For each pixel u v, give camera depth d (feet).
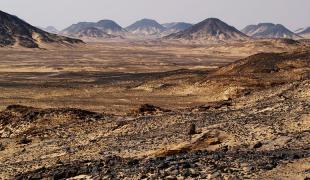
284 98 141.90
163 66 585.63
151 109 182.80
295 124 96.63
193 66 587.68
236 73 282.36
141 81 357.20
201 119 126.72
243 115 122.42
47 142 135.74
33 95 284.61
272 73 270.46
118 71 504.84
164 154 84.58
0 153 131.44
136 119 145.48
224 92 240.94
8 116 172.35
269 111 119.65
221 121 117.60
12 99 259.19
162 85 291.38
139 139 112.47
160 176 62.08
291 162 62.64
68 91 302.66
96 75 443.32
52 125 162.20
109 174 68.13
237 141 89.40
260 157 67.51
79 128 147.74
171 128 120.26
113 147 108.47
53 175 73.61
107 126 143.13
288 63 283.38
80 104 238.07
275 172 58.39
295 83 164.25
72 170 74.69
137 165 72.28
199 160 69.36
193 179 59.11
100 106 231.30
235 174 58.90
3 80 390.01
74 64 601.62
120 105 234.58
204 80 270.87
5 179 82.74
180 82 293.64
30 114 169.48
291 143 80.38
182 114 141.28
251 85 243.19
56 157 110.42
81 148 115.75
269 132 92.99
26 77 424.46
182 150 85.76
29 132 155.43
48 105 236.63
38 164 103.40
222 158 69.51
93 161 86.53
